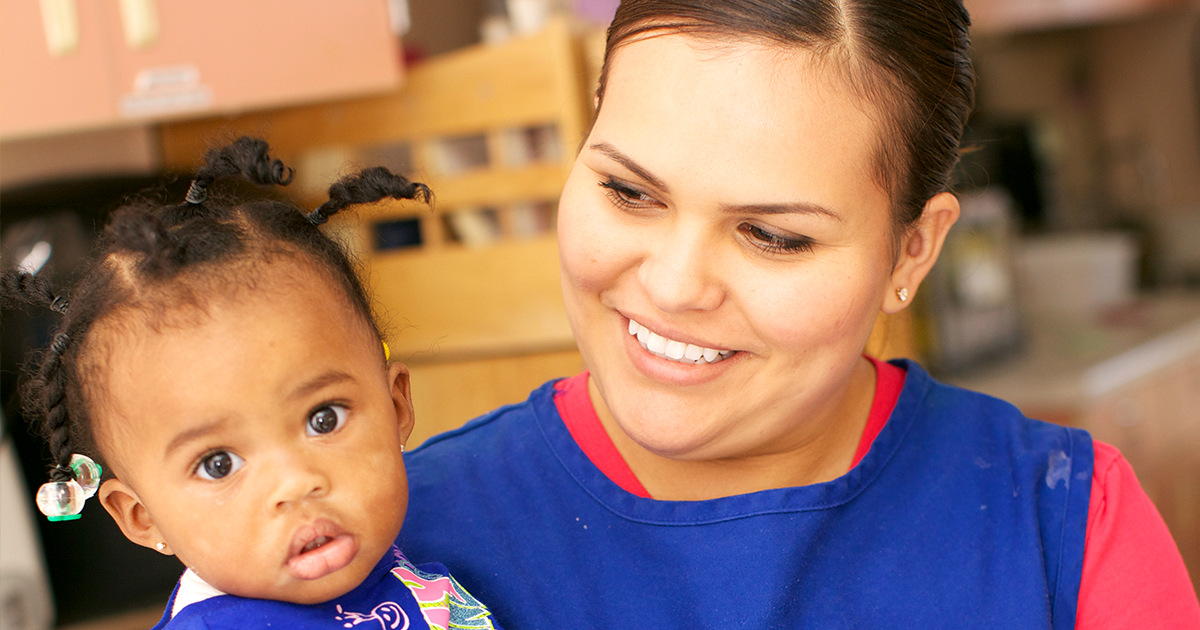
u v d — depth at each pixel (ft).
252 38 5.93
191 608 2.35
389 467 2.44
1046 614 2.63
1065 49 14.23
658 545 2.71
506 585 2.76
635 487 2.79
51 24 5.75
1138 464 8.59
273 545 2.27
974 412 2.98
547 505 2.85
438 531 2.88
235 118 6.34
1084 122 14.39
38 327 5.29
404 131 6.07
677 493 2.80
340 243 2.76
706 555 2.67
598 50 5.90
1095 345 9.34
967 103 2.73
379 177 2.69
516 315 6.03
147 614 5.69
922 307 8.29
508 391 6.07
